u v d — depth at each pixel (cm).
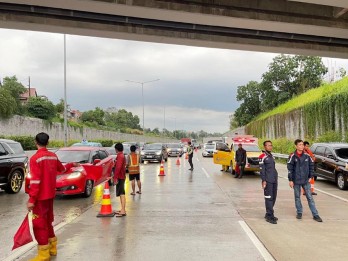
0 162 1362
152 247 684
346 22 1670
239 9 1502
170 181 1817
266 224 873
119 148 977
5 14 1488
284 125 4012
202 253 648
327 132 2717
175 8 1421
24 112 4478
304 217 959
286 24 1600
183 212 1022
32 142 3281
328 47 1981
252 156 2081
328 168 1623
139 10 1412
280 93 5556
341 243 711
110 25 1609
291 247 683
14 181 1444
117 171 967
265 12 1542
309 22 1616
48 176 600
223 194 1376
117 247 684
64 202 1211
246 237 754
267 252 653
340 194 1396
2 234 811
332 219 934
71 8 1405
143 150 3288
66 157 1450
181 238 746
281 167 2733
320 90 3853
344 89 2781
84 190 1287
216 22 1560
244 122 6981
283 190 1499
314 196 1342
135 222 895
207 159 4066
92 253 648
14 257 636
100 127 7231
